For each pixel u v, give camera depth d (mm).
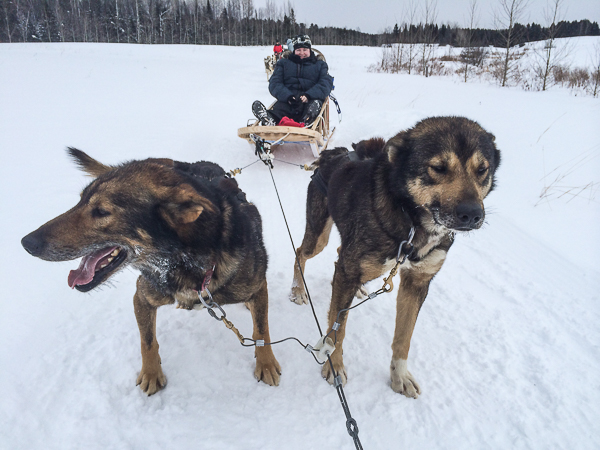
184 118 8820
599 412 2238
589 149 6129
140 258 1995
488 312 3092
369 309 3238
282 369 2582
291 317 3090
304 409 2289
